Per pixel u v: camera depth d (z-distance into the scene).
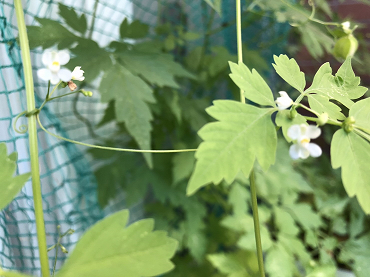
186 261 0.28
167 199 0.30
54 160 0.21
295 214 0.25
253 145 0.10
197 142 0.26
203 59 0.29
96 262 0.10
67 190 0.23
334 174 0.30
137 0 0.28
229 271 0.20
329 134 0.32
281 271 0.21
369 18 0.32
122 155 0.27
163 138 0.28
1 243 0.17
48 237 0.21
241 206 0.24
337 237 0.28
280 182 0.26
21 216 0.19
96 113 0.26
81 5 0.23
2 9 0.16
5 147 0.11
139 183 0.26
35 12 0.20
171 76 0.21
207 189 0.29
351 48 0.18
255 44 0.32
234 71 0.12
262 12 0.21
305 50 0.34
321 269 0.21
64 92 0.23
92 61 0.19
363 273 0.23
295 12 0.20
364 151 0.11
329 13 0.24
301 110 0.33
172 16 0.31
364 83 0.31
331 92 0.12
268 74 0.33
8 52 0.16
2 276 0.10
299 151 0.10
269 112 0.11
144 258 0.10
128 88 0.19
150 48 0.23
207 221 0.32
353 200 0.27
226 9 0.29
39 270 0.20
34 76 0.20
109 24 0.26
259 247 0.13
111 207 0.29
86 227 0.24
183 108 0.26
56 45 0.19
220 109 0.11
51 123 0.20
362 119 0.11
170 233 0.27
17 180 0.10
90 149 0.26
